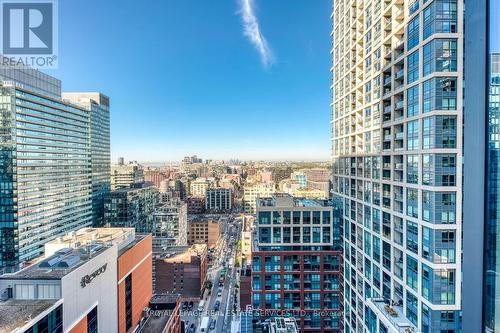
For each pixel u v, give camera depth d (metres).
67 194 154.25
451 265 42.06
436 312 42.22
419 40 45.53
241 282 110.62
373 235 60.72
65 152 152.50
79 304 56.31
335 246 84.50
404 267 49.59
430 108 43.19
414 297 46.84
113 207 185.88
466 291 21.33
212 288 144.75
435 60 42.12
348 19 74.44
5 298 51.06
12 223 117.75
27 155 124.81
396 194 52.69
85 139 173.12
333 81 87.19
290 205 87.62
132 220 190.75
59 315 50.28
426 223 43.81
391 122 53.75
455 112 41.81
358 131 67.88
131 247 82.44
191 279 131.12
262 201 96.19
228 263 175.50
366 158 64.12
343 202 78.62
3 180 117.25
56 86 161.00
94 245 69.12
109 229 87.50
